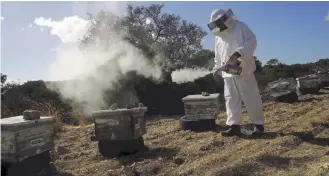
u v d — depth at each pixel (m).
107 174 4.40
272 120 7.74
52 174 4.57
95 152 5.75
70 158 5.48
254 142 5.57
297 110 8.84
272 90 11.34
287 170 4.07
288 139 5.45
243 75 6.00
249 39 5.79
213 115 7.05
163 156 5.24
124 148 5.36
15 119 4.36
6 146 4.09
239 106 6.19
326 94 12.41
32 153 4.30
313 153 4.71
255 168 4.22
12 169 4.13
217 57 6.30
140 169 4.55
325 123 6.63
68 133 8.09
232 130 6.19
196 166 4.53
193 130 7.11
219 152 5.21
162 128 7.84
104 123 5.38
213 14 5.90
